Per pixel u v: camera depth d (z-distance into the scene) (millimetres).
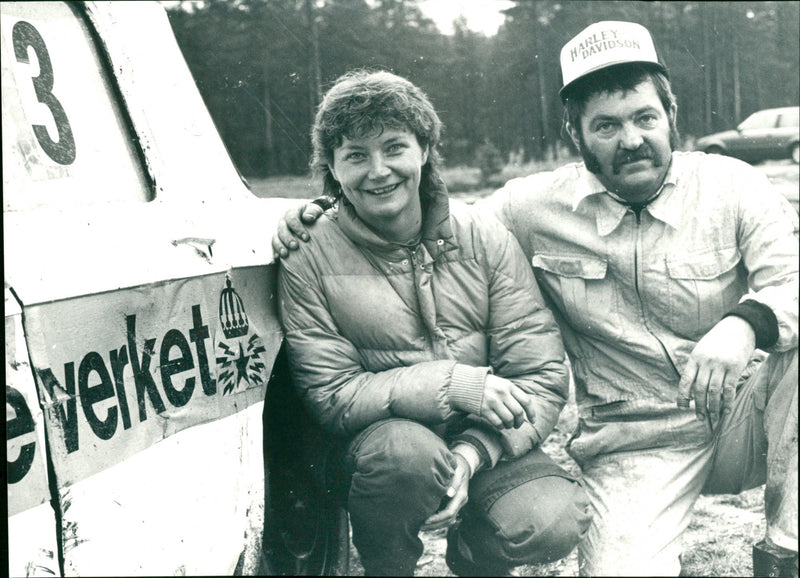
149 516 1385
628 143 1851
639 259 1920
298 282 1771
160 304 1464
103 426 1328
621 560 1865
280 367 1867
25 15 1570
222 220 1748
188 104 1890
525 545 1727
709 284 1917
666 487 1949
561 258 1979
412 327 1771
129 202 1563
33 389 1219
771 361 1948
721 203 1928
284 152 6578
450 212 1815
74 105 1580
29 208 1361
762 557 1913
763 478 2027
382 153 1671
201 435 1529
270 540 1884
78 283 1316
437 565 2070
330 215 1824
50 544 1223
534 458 1825
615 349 2004
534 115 6258
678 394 1959
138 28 1855
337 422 1740
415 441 1662
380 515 1700
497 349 1844
